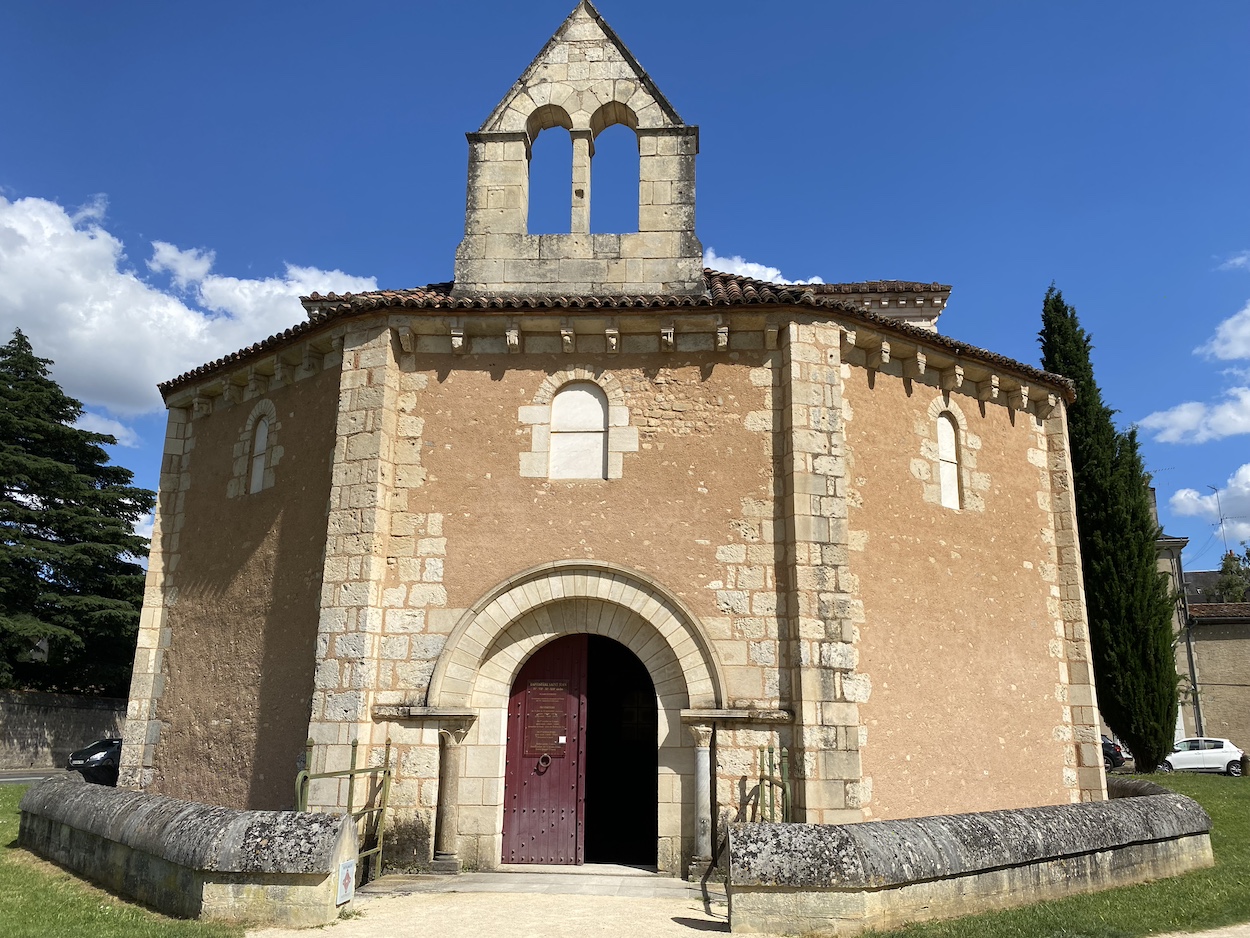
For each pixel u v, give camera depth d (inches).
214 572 570.3
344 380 480.7
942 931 304.8
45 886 392.5
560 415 478.6
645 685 671.8
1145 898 374.3
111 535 1478.8
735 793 421.7
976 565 535.8
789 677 432.8
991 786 504.4
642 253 516.1
